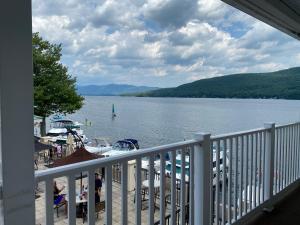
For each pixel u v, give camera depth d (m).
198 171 2.37
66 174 1.41
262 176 3.59
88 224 1.54
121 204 1.74
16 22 1.11
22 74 1.14
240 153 3.06
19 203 1.14
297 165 4.59
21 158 1.14
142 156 1.86
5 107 1.09
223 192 2.78
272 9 3.47
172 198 2.14
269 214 3.52
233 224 2.92
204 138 2.37
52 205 1.35
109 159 1.63
